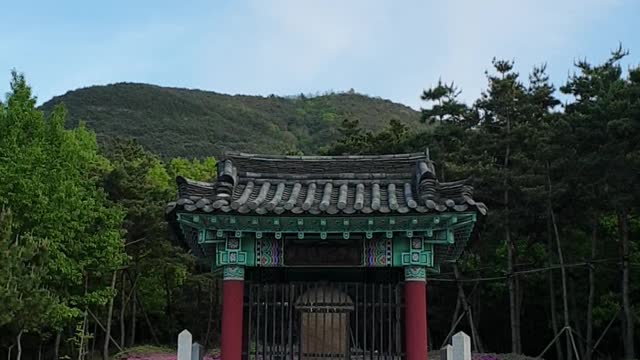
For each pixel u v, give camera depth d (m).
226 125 122.19
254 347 12.85
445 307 46.41
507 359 33.81
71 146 31.84
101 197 34.72
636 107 30.20
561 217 37.72
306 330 13.12
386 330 13.01
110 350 52.06
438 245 12.89
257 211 11.84
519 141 39.00
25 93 30.23
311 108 154.25
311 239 12.65
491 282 43.03
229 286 12.49
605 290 39.84
